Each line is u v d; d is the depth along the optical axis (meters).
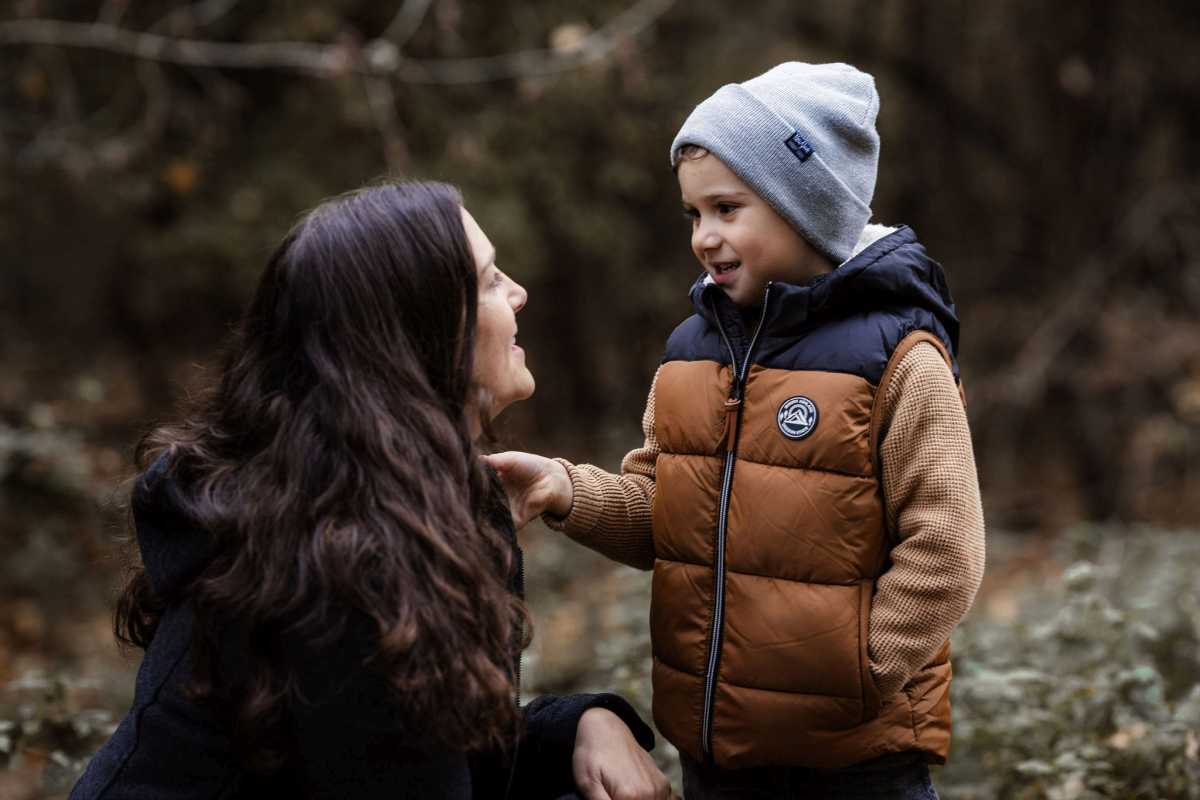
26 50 8.52
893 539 2.02
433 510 1.71
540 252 9.01
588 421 10.38
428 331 1.82
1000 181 10.75
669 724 2.08
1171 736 2.76
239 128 9.05
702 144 2.05
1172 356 10.06
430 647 1.66
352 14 8.76
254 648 1.68
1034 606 5.00
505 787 2.00
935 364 1.97
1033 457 10.38
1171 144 10.56
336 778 1.70
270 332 1.85
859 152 2.10
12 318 9.02
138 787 1.75
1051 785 2.74
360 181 8.83
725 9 10.17
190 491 1.77
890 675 1.93
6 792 3.38
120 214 8.92
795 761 1.98
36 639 5.96
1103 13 10.27
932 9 10.18
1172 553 5.37
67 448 6.49
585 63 7.06
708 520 2.04
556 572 6.38
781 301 2.00
